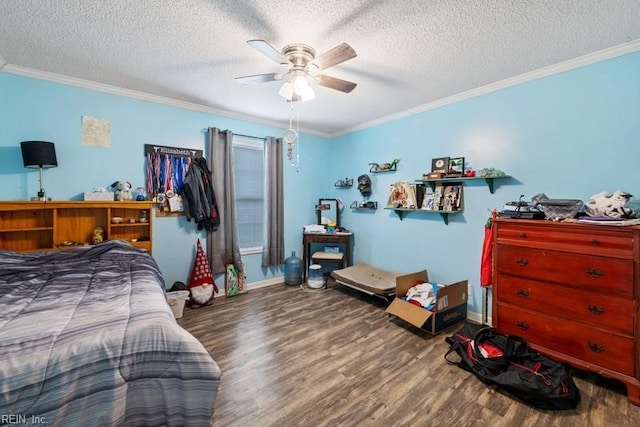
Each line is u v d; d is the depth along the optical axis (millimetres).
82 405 1023
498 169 2635
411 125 3430
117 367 1096
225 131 3480
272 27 1771
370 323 2770
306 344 2357
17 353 982
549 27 1752
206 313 3012
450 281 3072
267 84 2709
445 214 3086
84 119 2662
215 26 1766
